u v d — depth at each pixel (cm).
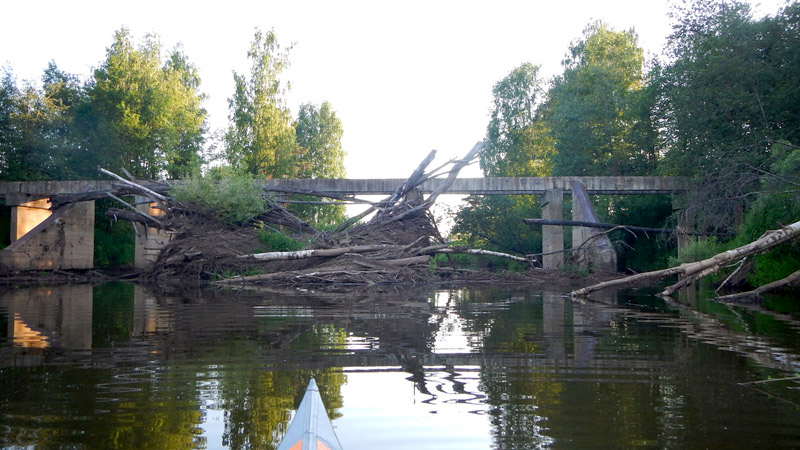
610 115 4647
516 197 5206
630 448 402
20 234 3597
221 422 460
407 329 987
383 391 557
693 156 3170
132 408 498
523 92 5900
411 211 2848
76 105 4678
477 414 482
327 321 1100
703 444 409
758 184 2672
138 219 2980
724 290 2072
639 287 2327
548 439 420
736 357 730
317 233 2908
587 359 715
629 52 5262
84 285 2425
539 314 1241
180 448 401
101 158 4584
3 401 520
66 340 867
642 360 710
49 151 4319
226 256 2586
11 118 4241
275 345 816
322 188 3441
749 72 2919
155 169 5000
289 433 347
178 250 2714
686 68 3241
